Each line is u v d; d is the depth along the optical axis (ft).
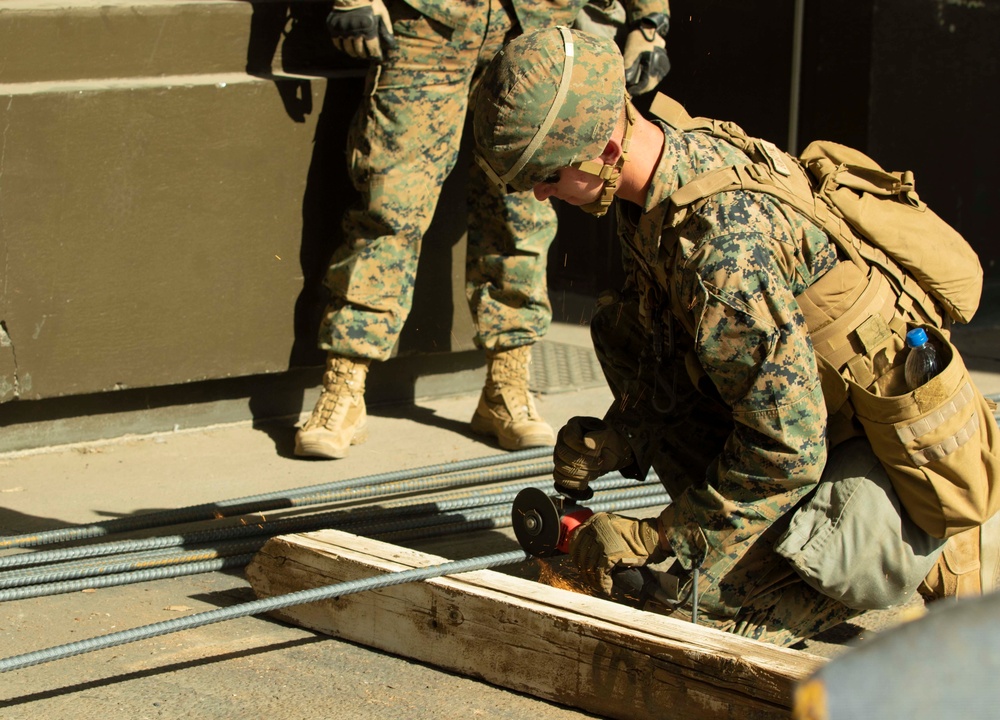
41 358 14.47
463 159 16.74
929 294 8.96
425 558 9.79
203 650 9.70
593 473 10.23
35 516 13.05
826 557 8.73
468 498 13.16
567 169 8.67
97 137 14.30
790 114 20.27
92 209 14.44
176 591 11.12
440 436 16.26
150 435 15.84
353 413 15.53
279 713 8.59
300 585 10.19
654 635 8.22
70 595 10.94
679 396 10.01
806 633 9.42
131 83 14.58
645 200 8.76
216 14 15.10
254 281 15.66
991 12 21.58
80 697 8.84
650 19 15.29
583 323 22.66
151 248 14.89
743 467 8.64
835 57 20.43
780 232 8.45
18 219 14.05
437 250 16.81
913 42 20.80
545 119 8.43
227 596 11.01
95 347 14.76
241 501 12.75
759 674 7.64
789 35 20.07
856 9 20.27
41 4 14.26
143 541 11.64
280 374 16.63
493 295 15.74
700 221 8.45
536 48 8.54
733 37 20.76
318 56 15.97
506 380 15.85
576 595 8.98
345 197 16.08
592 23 15.79
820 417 8.45
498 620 8.92
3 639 9.95
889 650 3.32
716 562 8.93
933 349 8.61
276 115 15.37
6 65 14.01
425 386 17.88
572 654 8.55
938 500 8.53
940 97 21.43
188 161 14.90
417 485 13.53
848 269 8.70
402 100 14.51
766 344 8.21
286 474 14.61
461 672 9.23
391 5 14.33
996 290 23.25
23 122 13.85
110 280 14.70
